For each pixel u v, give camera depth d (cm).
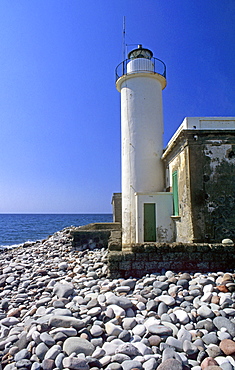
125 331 421
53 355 376
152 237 1217
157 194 1219
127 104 1470
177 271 659
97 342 404
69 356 370
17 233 5144
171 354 366
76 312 488
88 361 359
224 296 500
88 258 1012
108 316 464
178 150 1027
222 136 894
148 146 1408
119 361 362
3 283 740
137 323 452
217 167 885
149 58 1577
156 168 1400
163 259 664
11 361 381
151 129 1427
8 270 870
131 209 1377
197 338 402
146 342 399
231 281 563
